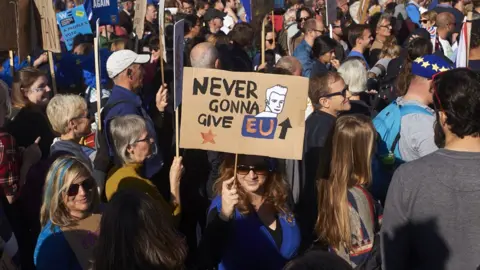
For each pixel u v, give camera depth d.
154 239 2.73
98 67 5.92
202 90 3.76
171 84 6.91
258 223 3.83
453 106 3.01
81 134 5.05
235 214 3.81
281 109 3.73
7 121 5.57
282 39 10.07
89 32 8.38
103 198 4.82
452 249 3.00
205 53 6.42
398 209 3.12
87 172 3.67
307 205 4.91
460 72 3.07
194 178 5.66
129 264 2.69
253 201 3.88
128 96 5.59
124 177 4.43
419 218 3.06
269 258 3.82
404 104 4.86
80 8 8.29
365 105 6.48
